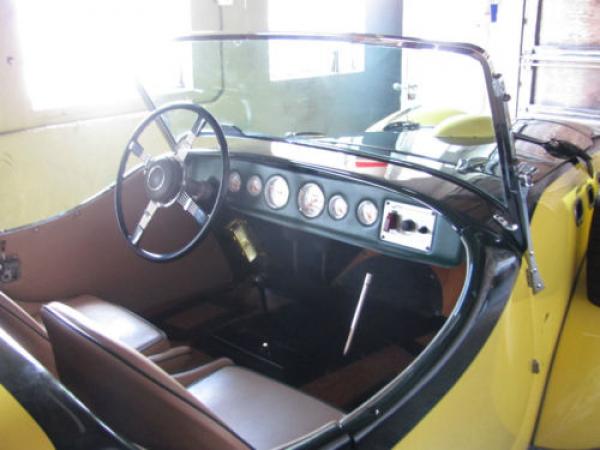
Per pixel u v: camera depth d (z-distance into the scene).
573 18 5.58
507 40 6.00
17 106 3.57
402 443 1.28
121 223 2.15
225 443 1.14
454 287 2.19
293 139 2.21
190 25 4.49
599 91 5.58
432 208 1.64
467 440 1.46
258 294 2.74
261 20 5.02
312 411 1.63
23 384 1.02
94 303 2.22
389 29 5.88
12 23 3.48
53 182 3.76
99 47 3.97
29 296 2.16
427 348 1.35
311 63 2.33
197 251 2.60
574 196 1.95
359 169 1.86
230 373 1.82
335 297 2.53
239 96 2.47
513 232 1.58
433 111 2.05
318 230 1.99
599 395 1.76
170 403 1.10
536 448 1.85
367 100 2.18
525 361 1.64
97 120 3.92
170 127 2.37
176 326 2.54
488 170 1.73
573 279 2.00
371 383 2.25
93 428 0.98
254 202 2.13
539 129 2.46
